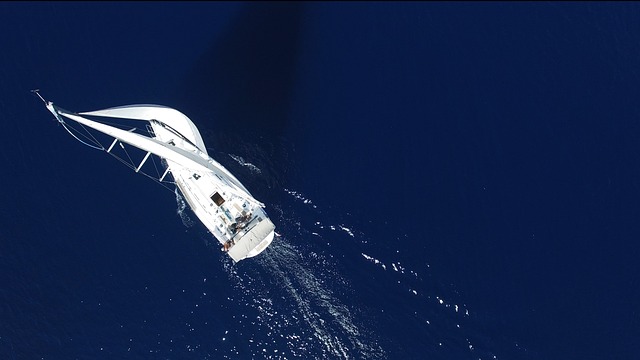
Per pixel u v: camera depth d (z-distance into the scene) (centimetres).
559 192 5019
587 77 5347
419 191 4991
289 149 5012
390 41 5384
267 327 4706
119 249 4772
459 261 4850
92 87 5044
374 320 4734
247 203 4672
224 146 4959
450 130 5147
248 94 5128
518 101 5250
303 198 4912
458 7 5544
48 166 4872
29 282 4666
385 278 4812
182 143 4744
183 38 5241
